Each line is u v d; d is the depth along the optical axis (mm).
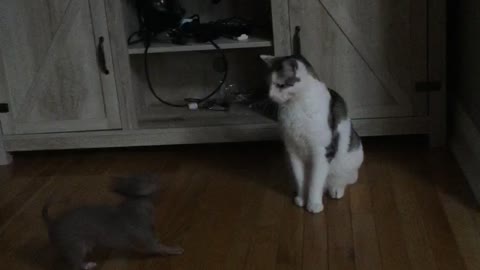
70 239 1535
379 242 1645
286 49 2168
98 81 2291
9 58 2287
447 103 2400
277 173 2133
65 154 2465
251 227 1775
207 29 2297
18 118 2361
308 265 1567
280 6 2119
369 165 2137
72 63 2271
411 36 2113
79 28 2225
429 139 2240
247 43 2203
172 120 2383
